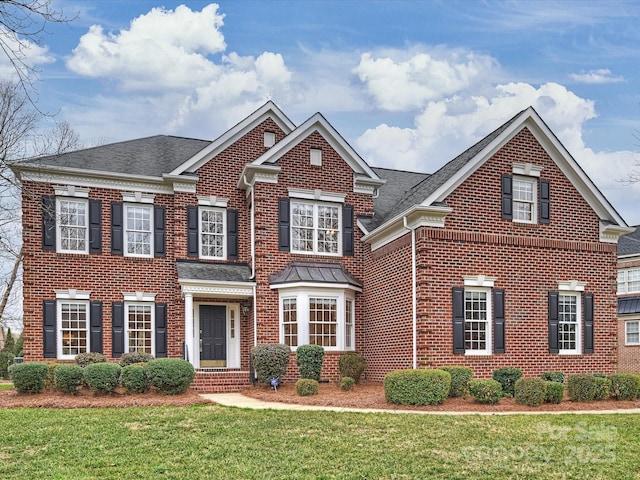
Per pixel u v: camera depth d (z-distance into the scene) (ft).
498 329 61.77
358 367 65.41
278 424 40.91
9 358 114.93
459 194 62.08
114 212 71.92
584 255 66.90
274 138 78.28
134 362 65.16
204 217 74.54
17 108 69.51
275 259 70.79
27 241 67.87
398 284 64.75
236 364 73.20
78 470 29.68
